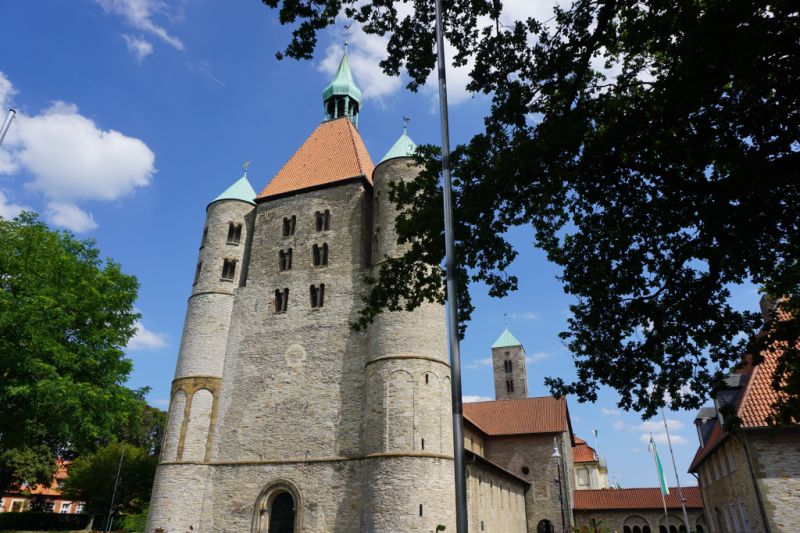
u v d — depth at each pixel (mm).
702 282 15500
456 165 17656
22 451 51969
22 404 26188
